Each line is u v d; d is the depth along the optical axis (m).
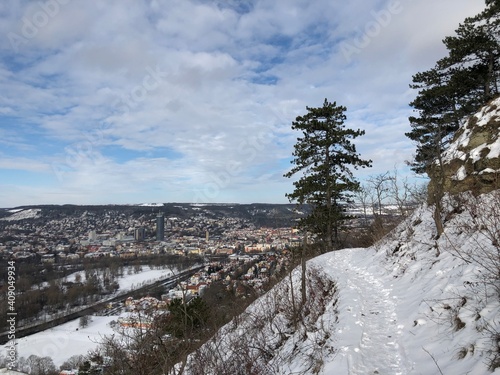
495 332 4.50
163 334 6.75
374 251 15.31
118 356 6.44
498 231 6.78
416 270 9.77
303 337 8.25
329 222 22.55
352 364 5.69
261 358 8.41
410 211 17.50
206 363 7.21
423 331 6.21
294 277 14.38
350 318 7.80
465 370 4.34
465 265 7.32
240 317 11.91
